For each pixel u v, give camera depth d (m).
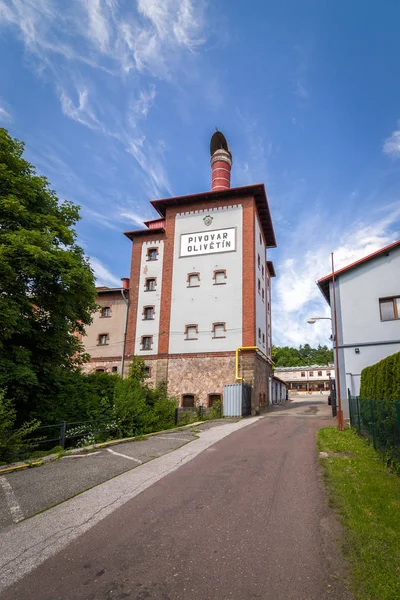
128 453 10.15
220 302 28.14
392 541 4.34
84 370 30.72
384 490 6.20
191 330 28.38
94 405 14.64
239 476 7.59
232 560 4.06
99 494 6.46
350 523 4.88
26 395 13.18
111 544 4.49
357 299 20.59
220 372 26.83
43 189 14.63
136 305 30.59
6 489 6.75
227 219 29.77
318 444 11.20
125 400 14.56
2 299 11.66
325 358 102.56
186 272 29.69
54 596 3.42
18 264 11.87
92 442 11.80
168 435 13.84
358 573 3.68
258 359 28.14
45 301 13.88
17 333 13.13
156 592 3.46
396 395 9.39
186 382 27.39
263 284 33.09
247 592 3.45
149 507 5.78
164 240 31.34
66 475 7.73
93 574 3.80
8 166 13.51
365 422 11.74
